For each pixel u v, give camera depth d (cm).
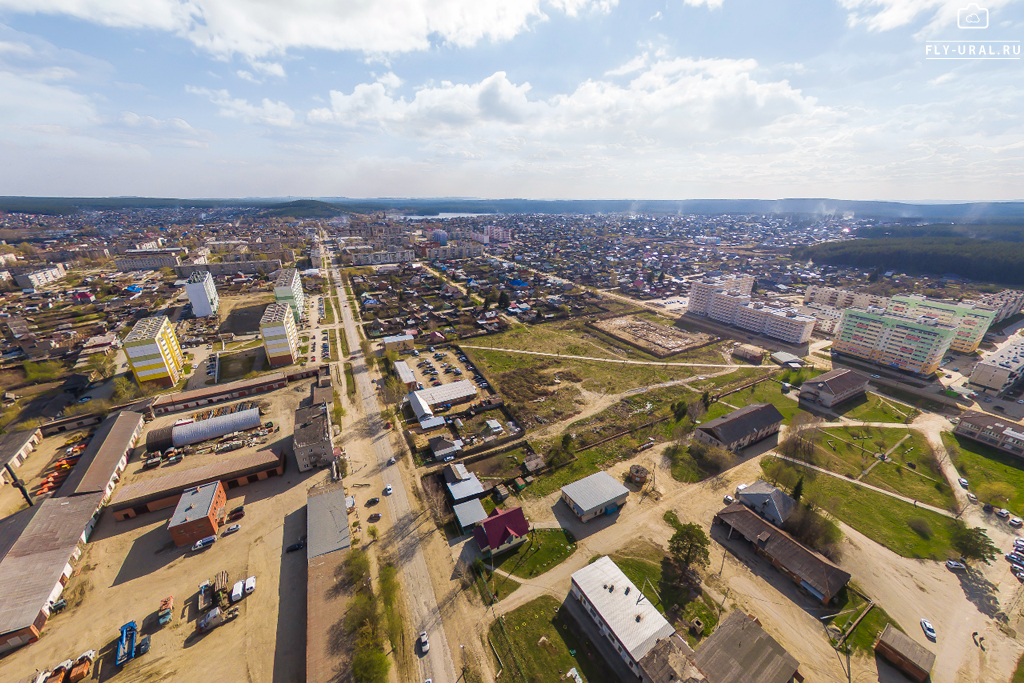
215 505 8475
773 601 6875
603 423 11825
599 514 8644
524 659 6031
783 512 8275
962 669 5969
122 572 7388
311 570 7094
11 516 7969
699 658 5703
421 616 6606
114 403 12506
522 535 7906
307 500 8669
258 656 6062
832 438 11231
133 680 5788
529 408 12588
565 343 18088
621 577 6956
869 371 15488
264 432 11325
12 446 10269
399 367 14838
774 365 15988
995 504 8812
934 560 7644
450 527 8294
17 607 6431
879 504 8925
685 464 10119
